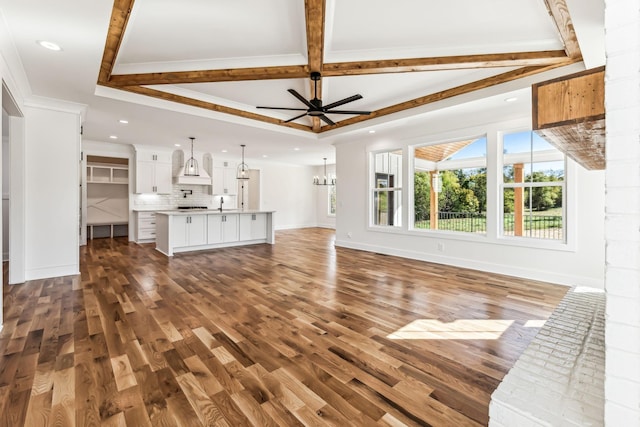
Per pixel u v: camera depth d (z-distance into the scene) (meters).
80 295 3.51
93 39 2.62
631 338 0.89
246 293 3.63
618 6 0.89
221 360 2.13
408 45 3.20
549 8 2.44
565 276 3.99
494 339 2.46
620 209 0.89
